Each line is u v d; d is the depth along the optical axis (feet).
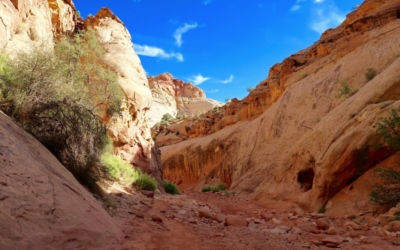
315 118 70.13
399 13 72.54
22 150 14.39
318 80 82.89
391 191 27.17
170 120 235.81
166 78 401.49
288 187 49.21
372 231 22.15
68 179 17.25
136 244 13.89
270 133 88.84
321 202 36.65
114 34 58.80
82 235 11.73
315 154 43.86
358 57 71.51
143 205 25.99
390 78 39.93
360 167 33.88
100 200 21.56
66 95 24.13
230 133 129.29
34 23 41.50
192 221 22.29
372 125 33.76
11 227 9.03
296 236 20.06
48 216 11.06
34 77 22.99
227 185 117.29
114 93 35.22
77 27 62.59
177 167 160.76
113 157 37.55
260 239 18.33
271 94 117.39
